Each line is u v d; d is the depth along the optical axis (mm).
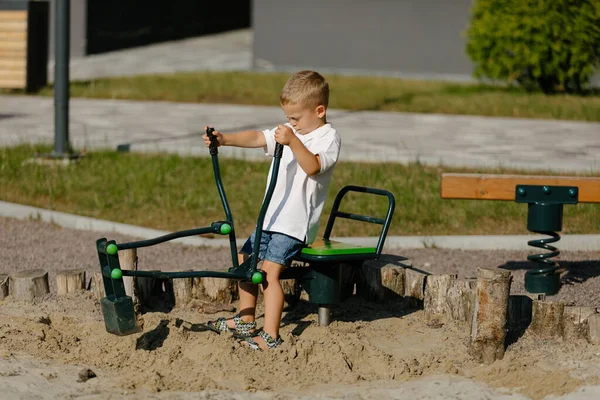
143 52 40812
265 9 34500
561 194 9586
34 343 7973
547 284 9875
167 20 45375
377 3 33625
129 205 14070
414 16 33312
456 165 16109
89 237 12812
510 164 16172
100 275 9227
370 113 24094
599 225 12812
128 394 7047
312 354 7809
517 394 7129
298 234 7926
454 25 32969
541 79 28156
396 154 17188
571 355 7828
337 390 7195
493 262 11516
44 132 19297
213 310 9102
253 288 8156
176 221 13500
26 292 9156
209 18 48938
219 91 27391
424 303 9156
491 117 23844
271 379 7387
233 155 16531
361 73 34000
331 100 25938
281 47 34562
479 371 7594
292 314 9156
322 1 34094
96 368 7594
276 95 26844
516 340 8156
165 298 9500
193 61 37438
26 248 12180
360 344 7922
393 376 7500
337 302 8375
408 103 25672
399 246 12289
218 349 7801
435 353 7961
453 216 13305
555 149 18391
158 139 18609
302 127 8055
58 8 15891
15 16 27094
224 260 11617
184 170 15602
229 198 14281
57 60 15984
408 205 13695
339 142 8047
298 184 8000
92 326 8391
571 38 26766
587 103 25781
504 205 13633
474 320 7793
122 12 41594
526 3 26812
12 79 27266
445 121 22922
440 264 11398
